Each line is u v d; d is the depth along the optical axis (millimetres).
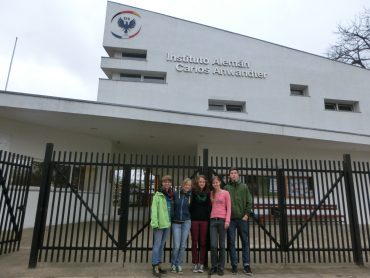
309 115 19000
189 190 6141
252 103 18641
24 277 5371
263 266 6367
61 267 5949
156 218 5645
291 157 14297
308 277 5691
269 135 12148
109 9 19375
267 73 19219
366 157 14930
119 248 6320
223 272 5766
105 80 17953
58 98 9781
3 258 6473
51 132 12250
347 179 7000
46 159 6348
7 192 6836
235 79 18891
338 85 19859
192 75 18641
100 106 10094
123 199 6469
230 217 6031
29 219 11227
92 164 6566
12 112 10039
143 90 18047
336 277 5715
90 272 5715
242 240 5988
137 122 10875
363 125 19484
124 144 15375
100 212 13492
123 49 19203
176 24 19422
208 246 6199
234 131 11672
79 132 12867
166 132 12352
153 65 18688
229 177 6488
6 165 6934
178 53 18969
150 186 6891
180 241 5879
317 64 19969
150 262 6500
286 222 6656
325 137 12453
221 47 19281
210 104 19125
